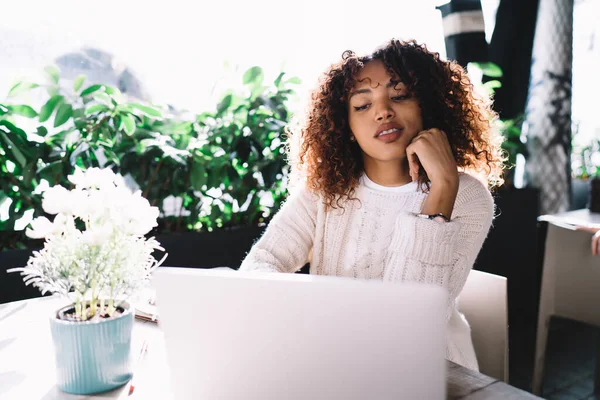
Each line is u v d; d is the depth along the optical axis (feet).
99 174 2.60
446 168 3.66
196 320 1.88
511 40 10.76
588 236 5.52
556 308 5.89
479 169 4.55
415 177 3.89
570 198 10.84
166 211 6.61
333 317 1.73
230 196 6.87
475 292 4.20
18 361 2.80
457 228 3.18
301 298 1.75
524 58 10.93
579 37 12.19
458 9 9.52
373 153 4.01
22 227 5.65
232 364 1.87
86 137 5.95
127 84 7.13
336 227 4.29
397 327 1.68
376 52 3.95
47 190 2.42
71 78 6.74
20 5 6.22
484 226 3.94
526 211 9.73
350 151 4.29
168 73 7.24
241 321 1.82
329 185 4.28
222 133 6.66
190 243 6.36
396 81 3.86
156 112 6.13
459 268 3.81
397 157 3.99
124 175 6.12
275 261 4.18
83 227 5.37
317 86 4.42
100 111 5.93
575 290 5.68
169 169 6.39
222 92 6.68
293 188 4.77
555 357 8.17
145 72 7.16
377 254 4.09
